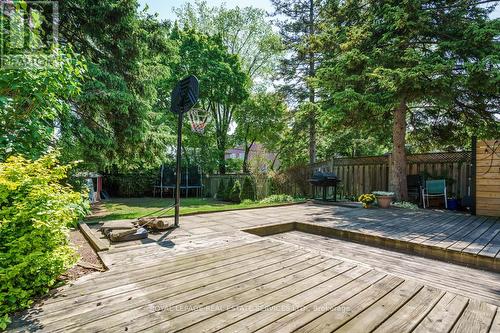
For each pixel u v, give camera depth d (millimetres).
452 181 6492
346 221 4727
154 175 13961
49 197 1928
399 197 6801
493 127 6477
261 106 14867
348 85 6641
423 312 1609
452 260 3031
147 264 2395
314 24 11297
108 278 2086
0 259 1654
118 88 5617
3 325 1431
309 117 11484
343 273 2201
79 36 5504
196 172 15000
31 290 1711
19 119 2758
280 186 10016
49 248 1885
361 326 1459
